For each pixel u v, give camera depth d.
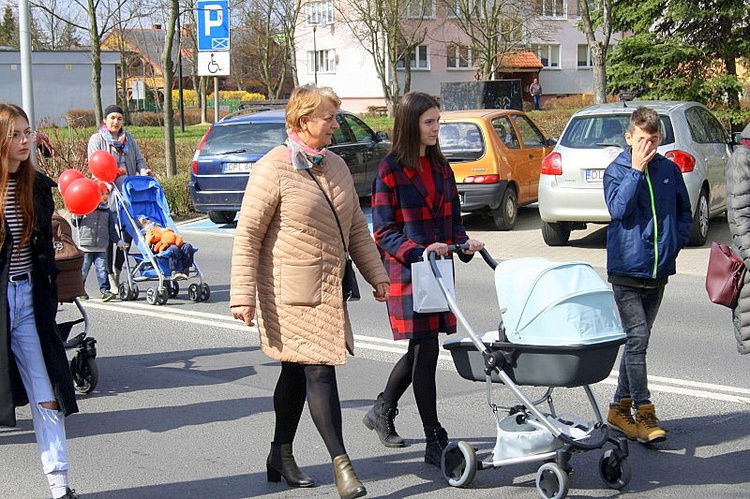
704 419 6.71
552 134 30.73
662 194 6.04
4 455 6.18
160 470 5.88
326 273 5.12
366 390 7.54
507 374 5.22
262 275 5.14
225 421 6.86
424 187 5.71
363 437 6.43
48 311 5.04
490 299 11.09
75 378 7.57
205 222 18.64
